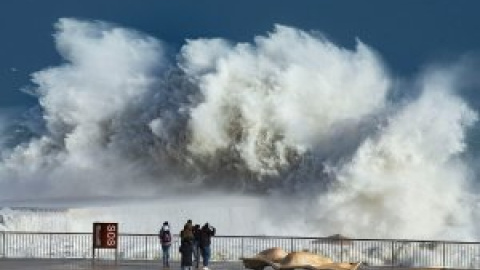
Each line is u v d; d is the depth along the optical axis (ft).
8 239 369.30
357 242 375.25
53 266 327.06
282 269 310.04
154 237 379.96
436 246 367.04
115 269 320.91
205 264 335.67
